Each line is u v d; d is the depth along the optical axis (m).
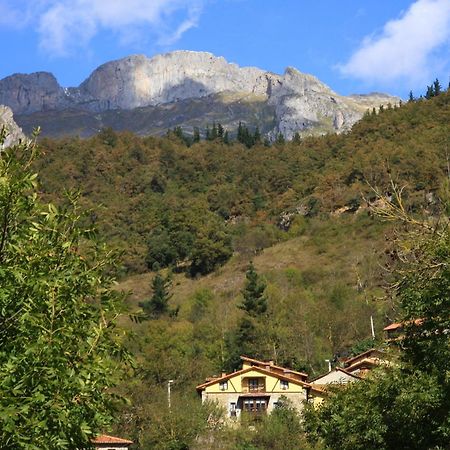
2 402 9.97
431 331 16.44
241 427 51.94
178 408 52.03
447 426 15.98
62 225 12.27
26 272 11.06
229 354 74.25
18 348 10.74
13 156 12.03
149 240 119.50
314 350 72.88
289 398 55.59
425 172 61.53
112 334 11.88
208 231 116.75
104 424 11.36
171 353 70.25
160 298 92.12
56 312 11.16
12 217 11.54
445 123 119.38
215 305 94.69
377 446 18.38
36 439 10.02
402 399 16.61
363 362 52.75
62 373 10.53
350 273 92.88
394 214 15.30
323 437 22.83
